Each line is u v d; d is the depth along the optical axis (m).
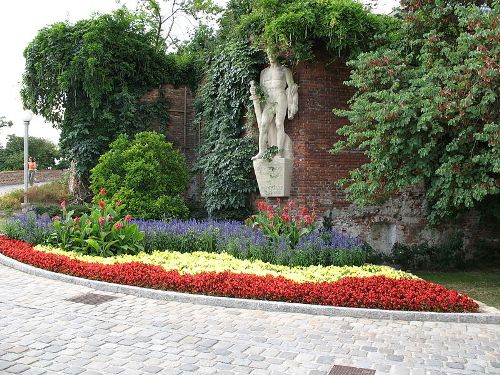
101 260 9.77
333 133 12.75
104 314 7.00
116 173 13.95
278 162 12.47
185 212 13.95
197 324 6.62
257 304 7.37
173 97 17.61
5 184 35.22
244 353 5.63
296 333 6.32
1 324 6.49
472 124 8.59
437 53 9.88
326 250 9.82
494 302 8.94
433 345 5.99
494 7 8.98
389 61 9.87
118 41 16.11
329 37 12.04
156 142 14.22
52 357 5.43
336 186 12.74
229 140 13.60
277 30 11.64
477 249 13.63
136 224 10.72
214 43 16.38
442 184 9.24
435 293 7.61
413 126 8.84
